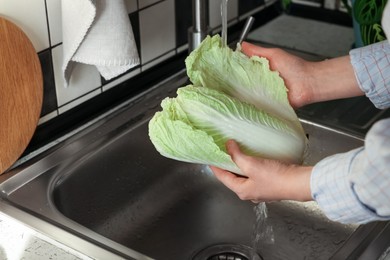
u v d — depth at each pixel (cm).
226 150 82
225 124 82
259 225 111
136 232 110
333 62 92
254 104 89
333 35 151
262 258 105
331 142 115
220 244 108
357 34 134
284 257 105
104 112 120
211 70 88
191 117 82
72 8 99
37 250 85
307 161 117
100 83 118
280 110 90
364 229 90
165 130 81
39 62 102
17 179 100
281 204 115
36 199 97
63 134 113
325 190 71
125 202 113
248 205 116
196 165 122
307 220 112
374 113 122
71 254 85
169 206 116
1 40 96
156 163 118
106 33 102
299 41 148
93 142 110
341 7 154
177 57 134
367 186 66
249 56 94
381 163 64
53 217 93
